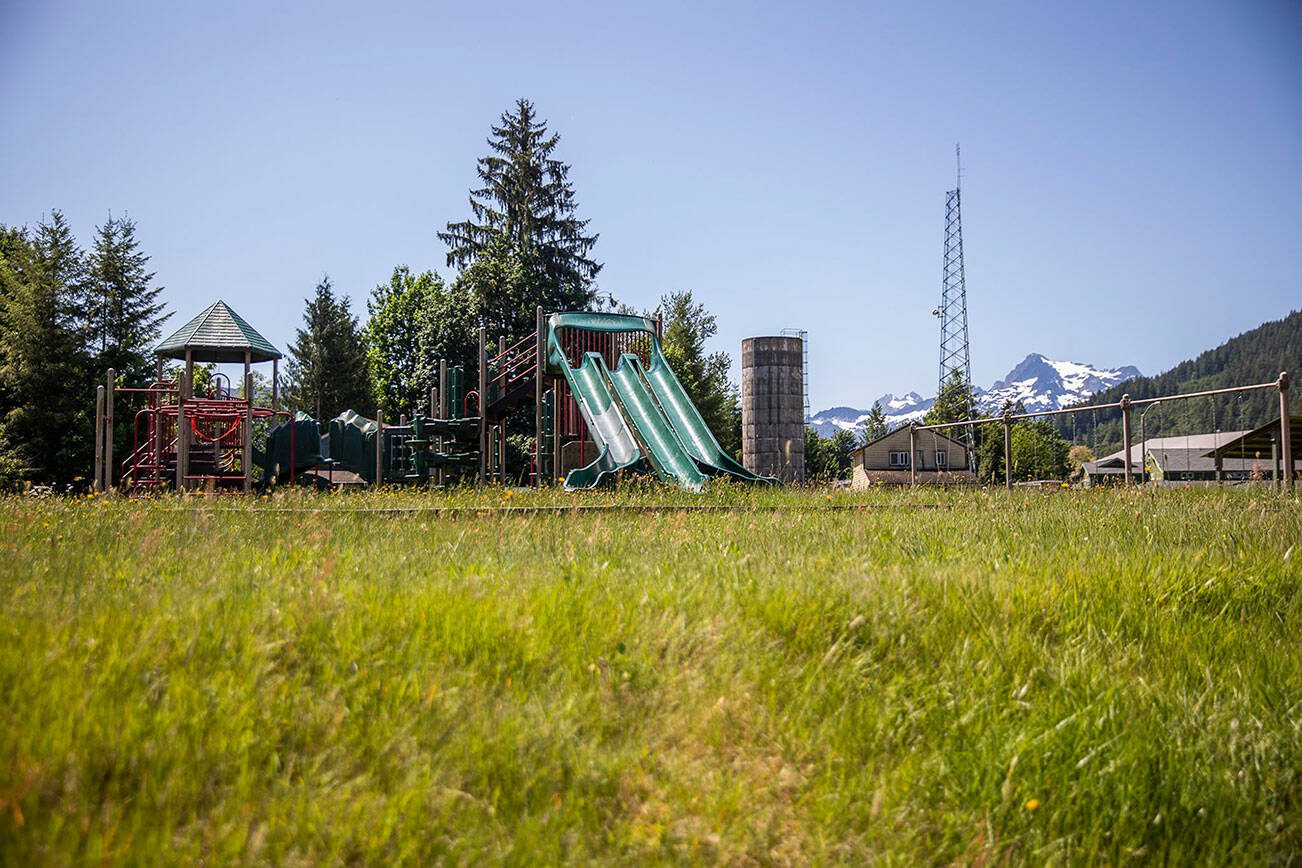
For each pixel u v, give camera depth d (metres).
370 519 10.88
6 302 45.56
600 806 3.68
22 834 2.85
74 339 45.12
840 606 5.81
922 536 9.10
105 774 3.31
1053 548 8.24
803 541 8.91
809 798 3.94
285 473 28.58
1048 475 97.50
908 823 3.87
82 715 3.48
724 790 3.85
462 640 4.77
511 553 7.81
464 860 3.12
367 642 4.61
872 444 72.25
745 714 4.48
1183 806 4.18
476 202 62.97
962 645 5.50
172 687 3.84
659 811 3.66
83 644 4.14
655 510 12.82
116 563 6.69
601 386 26.69
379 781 3.54
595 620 5.22
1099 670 5.24
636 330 28.77
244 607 5.07
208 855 2.97
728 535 9.26
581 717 4.25
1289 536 8.73
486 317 55.16
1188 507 11.45
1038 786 4.16
